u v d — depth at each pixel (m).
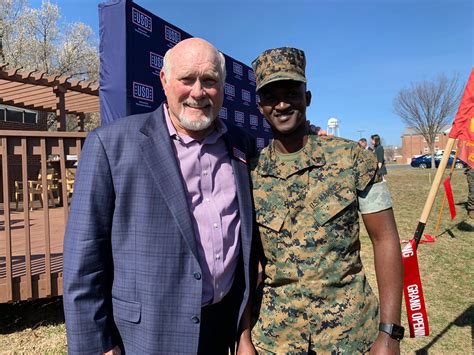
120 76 2.94
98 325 1.48
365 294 1.50
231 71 5.03
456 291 4.15
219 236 1.58
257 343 1.56
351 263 1.49
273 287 1.58
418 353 3.06
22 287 3.36
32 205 9.38
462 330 3.38
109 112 3.01
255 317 1.62
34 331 3.43
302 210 1.51
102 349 1.49
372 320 1.48
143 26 3.12
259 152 1.85
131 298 1.49
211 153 1.65
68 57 25.34
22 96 8.88
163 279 1.47
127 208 1.50
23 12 24.58
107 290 1.55
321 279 1.46
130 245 1.49
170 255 1.48
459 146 4.01
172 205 1.48
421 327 2.58
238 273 1.71
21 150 3.36
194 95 1.53
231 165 1.69
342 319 1.44
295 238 1.50
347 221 1.47
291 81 1.51
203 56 1.55
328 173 1.51
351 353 1.42
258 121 5.87
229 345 1.84
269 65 1.55
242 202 1.63
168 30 3.48
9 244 3.30
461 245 5.71
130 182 1.50
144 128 1.57
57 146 3.54
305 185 1.53
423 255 5.31
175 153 1.58
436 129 30.81
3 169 3.30
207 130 1.64
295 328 1.48
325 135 1.62
